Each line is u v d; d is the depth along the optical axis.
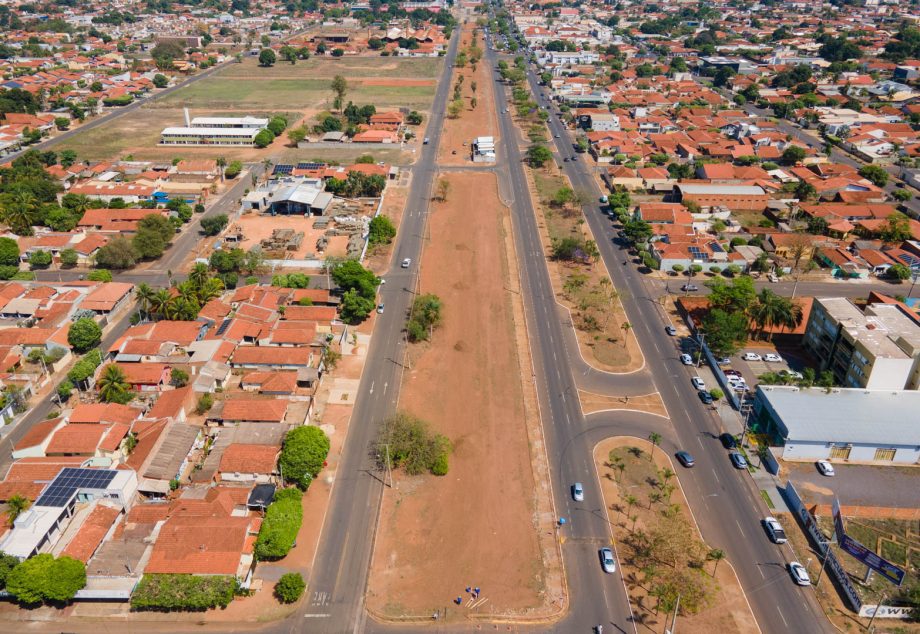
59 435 129.50
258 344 166.75
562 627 102.19
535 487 128.88
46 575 101.25
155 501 120.69
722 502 125.62
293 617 103.38
